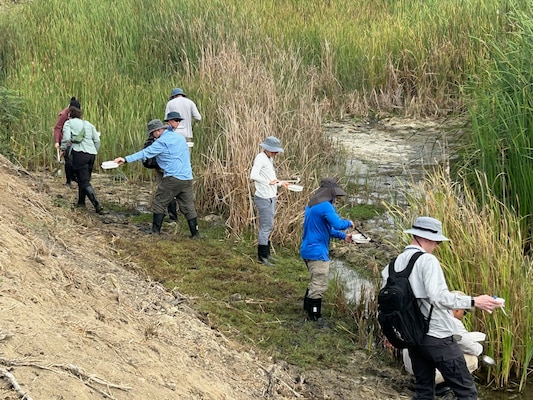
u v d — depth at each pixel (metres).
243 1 21.00
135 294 7.38
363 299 8.36
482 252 7.61
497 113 11.46
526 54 11.45
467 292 7.55
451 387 6.00
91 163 10.78
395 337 5.82
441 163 13.55
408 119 16.98
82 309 5.79
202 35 17.98
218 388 5.69
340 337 7.95
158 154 9.97
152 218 10.95
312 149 13.41
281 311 8.37
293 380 6.90
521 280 7.44
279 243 10.42
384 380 7.20
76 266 7.12
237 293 8.63
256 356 7.15
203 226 10.84
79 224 9.86
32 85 14.83
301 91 15.65
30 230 7.36
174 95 11.91
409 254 5.88
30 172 12.17
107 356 5.01
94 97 14.70
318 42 19.23
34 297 5.36
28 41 17.97
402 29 18.89
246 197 10.77
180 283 8.67
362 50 18.88
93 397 4.31
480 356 7.32
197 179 11.48
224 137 12.50
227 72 14.88
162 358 5.63
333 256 10.28
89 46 17.83
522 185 10.44
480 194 10.98
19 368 4.24
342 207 11.77
